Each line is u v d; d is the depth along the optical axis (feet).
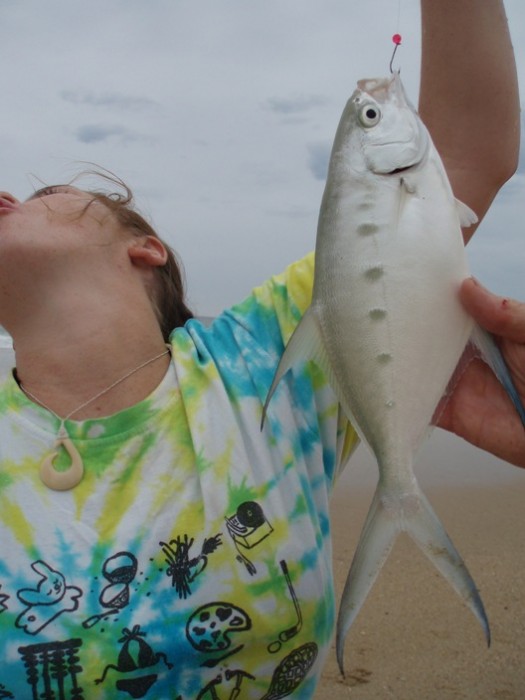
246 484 1.80
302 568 1.77
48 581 1.70
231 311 2.09
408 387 1.66
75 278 1.99
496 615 3.92
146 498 1.78
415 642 3.68
